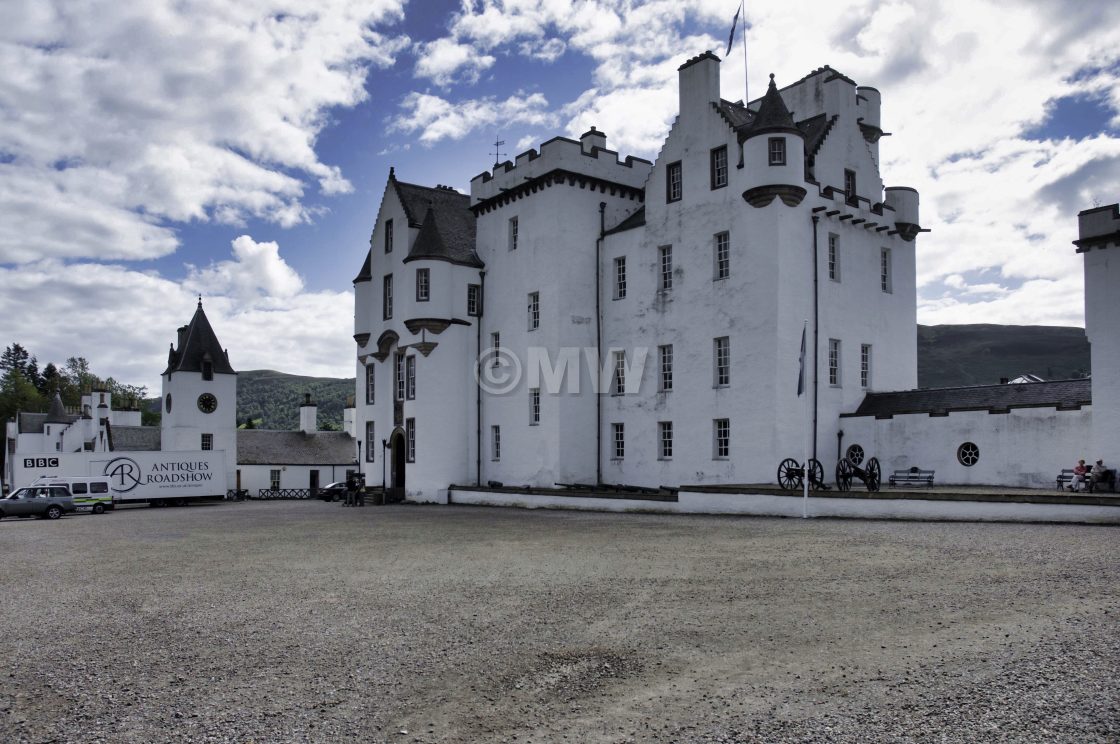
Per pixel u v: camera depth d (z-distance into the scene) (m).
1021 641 9.35
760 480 31.98
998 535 18.31
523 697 8.23
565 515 31.56
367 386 49.75
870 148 38.81
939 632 9.91
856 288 35.47
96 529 32.25
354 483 48.16
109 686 8.98
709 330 34.66
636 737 7.07
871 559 15.58
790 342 32.19
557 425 38.78
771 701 7.81
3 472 98.12
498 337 43.56
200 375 68.94
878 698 7.75
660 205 37.59
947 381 181.62
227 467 69.62
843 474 27.09
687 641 10.05
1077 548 15.84
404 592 14.10
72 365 152.75
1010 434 28.69
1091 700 7.47
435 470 43.09
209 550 22.20
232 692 8.63
